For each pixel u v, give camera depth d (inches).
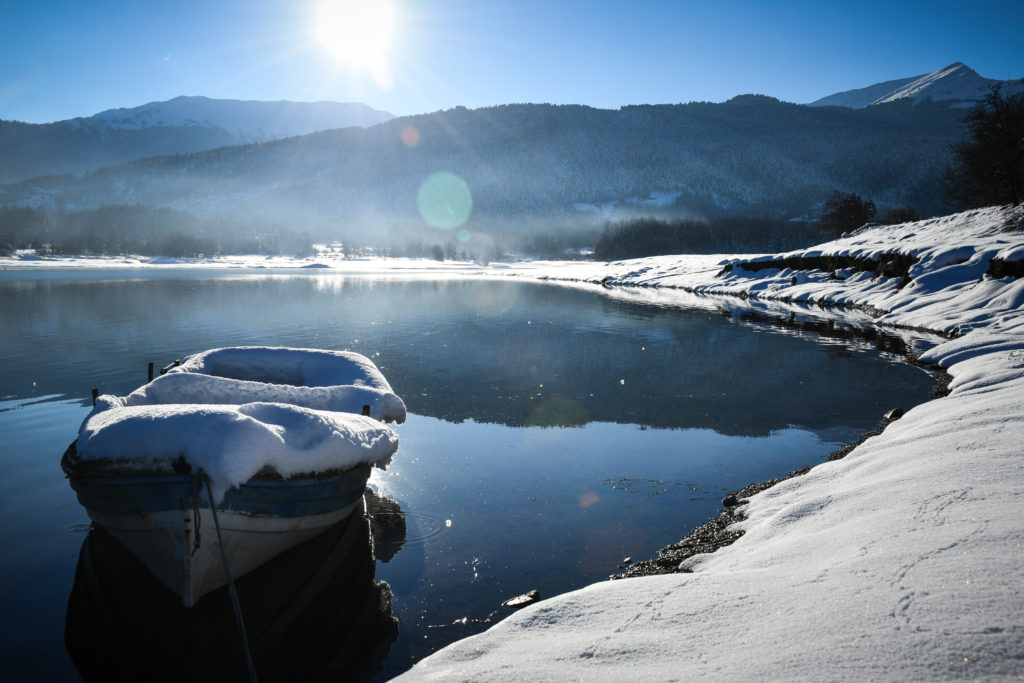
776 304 1214.9
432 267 3941.9
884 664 92.7
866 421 385.4
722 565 165.3
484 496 267.1
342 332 791.1
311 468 191.8
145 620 176.7
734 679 96.8
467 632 169.2
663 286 1846.7
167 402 243.8
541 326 871.7
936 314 761.0
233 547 183.8
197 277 2146.9
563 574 199.3
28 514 251.1
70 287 1540.4
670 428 373.7
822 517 176.2
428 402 438.6
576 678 106.8
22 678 151.7
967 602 103.9
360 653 160.2
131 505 177.5
